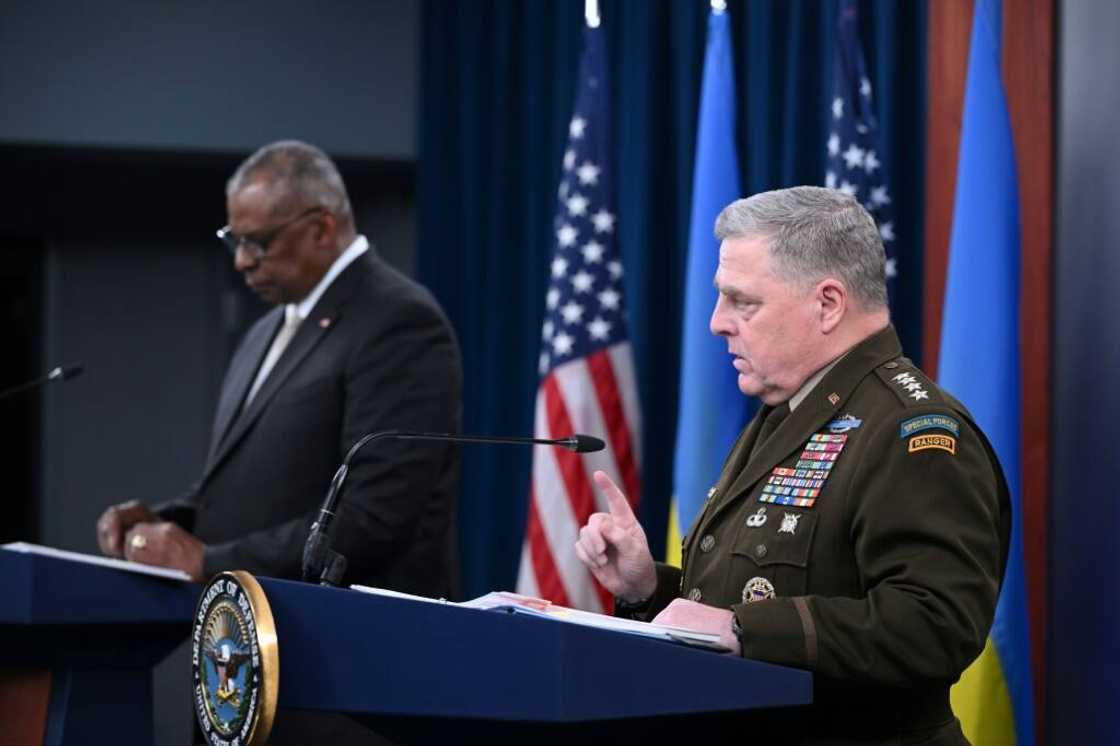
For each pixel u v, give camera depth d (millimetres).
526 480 7320
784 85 6602
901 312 6160
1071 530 4730
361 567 4504
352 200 8539
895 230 6145
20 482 8922
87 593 3494
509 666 2252
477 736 2564
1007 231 4781
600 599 6133
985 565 2680
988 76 4855
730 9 6781
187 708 8188
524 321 7324
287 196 4766
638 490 6332
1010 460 4695
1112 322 4438
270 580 2555
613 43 7082
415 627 2367
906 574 2643
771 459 3006
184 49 7652
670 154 6918
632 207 6863
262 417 4723
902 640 2576
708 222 5883
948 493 2707
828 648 2584
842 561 2809
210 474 4793
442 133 7477
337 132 7695
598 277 6453
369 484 4523
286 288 4852
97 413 8969
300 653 2502
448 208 7465
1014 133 4980
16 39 7574
